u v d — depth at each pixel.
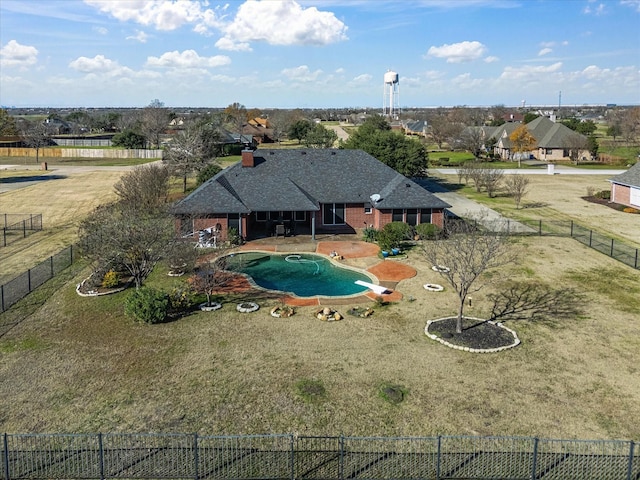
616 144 129.75
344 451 15.95
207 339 23.53
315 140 109.31
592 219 49.69
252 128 143.25
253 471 15.12
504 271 33.50
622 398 18.81
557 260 35.94
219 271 31.73
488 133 127.31
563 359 21.67
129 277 32.28
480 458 15.68
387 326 25.02
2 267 35.19
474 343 22.89
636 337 23.78
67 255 37.44
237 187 43.03
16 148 121.25
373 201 42.38
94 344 23.06
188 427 17.11
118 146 127.69
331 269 34.34
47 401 18.56
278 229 41.88
